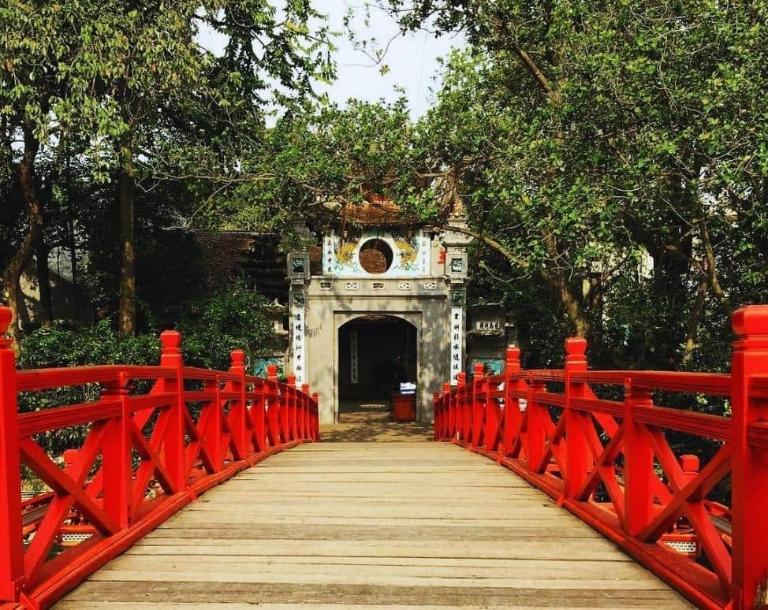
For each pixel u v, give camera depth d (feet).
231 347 43.29
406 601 9.66
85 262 49.26
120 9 30.53
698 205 22.25
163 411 15.51
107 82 30.94
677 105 21.12
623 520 12.44
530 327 49.60
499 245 32.58
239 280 48.42
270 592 9.95
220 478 18.49
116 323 46.37
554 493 16.16
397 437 46.14
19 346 35.22
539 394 18.48
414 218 34.78
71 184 43.27
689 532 16.58
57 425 9.78
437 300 52.60
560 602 9.66
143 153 38.04
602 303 35.22
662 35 21.21
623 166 22.11
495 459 23.06
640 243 27.73
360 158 29.78
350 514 14.78
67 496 10.02
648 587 10.25
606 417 13.70
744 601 8.13
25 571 8.92
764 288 24.61
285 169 29.66
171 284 46.91
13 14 27.53
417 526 13.75
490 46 31.91
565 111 23.09
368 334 72.49
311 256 56.49
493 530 13.48
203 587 10.12
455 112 28.04
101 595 9.77
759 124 19.10
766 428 7.72
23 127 34.53
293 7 37.22
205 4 33.73
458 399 32.50
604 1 25.31
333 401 52.54
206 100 38.34
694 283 29.48
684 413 9.86
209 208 36.83
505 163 25.96
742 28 20.02
